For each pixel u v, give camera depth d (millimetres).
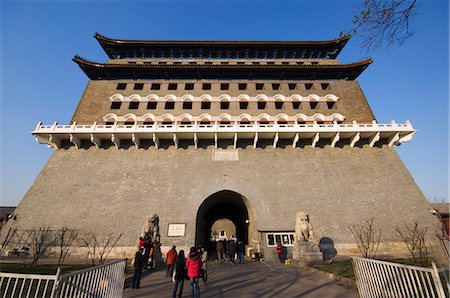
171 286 12031
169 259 14500
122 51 40812
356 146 31125
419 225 25469
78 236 23953
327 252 23781
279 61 41750
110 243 23641
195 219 25203
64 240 23609
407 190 27938
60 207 25625
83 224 24625
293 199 26797
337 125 29969
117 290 8938
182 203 26125
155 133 29156
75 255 22938
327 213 26031
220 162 29234
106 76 37062
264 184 27734
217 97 34969
